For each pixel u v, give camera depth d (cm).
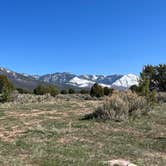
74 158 1206
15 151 1288
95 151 1316
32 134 1578
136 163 1190
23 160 1172
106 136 1573
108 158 1232
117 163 1155
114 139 1522
